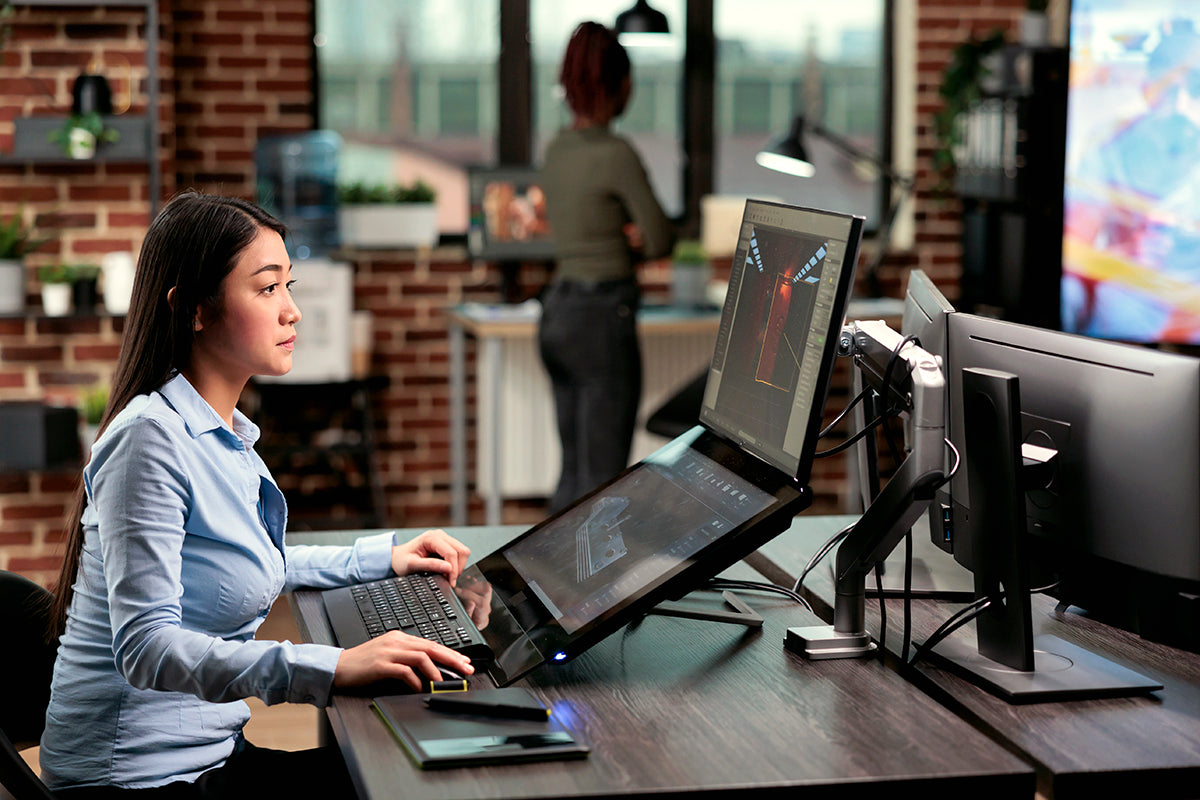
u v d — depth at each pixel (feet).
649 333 17.10
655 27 15.84
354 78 17.29
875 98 18.43
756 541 4.82
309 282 15.60
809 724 4.43
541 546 5.90
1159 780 4.17
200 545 5.19
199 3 16.24
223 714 5.34
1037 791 4.22
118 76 14.29
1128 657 5.24
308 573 6.12
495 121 17.69
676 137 18.19
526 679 4.88
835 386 17.80
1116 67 13.21
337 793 5.28
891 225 17.02
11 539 14.56
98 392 14.06
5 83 14.11
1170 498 4.83
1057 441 5.25
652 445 17.25
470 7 17.42
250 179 16.62
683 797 3.92
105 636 5.13
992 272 16.48
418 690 4.73
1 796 5.17
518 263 17.16
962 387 5.00
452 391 16.67
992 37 16.46
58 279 13.98
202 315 5.22
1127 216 13.20
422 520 17.44
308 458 16.97
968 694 4.81
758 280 5.49
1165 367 4.81
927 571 6.24
